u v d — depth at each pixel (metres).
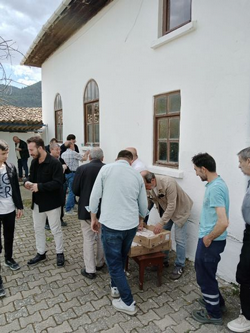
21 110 13.28
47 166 3.52
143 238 3.09
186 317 2.68
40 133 11.54
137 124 4.94
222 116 3.24
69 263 3.80
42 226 3.75
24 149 10.80
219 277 3.41
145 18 4.55
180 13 4.03
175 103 4.10
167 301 2.94
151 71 4.46
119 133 5.53
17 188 3.56
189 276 3.45
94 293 3.07
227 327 2.52
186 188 3.86
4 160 3.33
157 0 4.25
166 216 3.23
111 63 5.69
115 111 5.62
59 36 7.81
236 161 3.11
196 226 3.73
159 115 4.42
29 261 3.74
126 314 2.71
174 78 3.96
